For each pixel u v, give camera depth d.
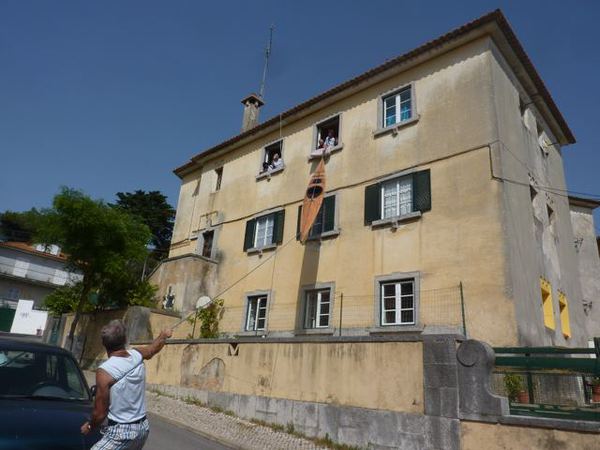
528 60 14.27
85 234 17.23
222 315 17.78
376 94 15.87
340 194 15.46
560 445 6.18
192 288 18.28
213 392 11.86
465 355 7.44
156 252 42.03
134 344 15.80
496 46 13.81
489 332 10.66
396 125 14.60
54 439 4.27
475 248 11.59
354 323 13.36
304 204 15.38
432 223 12.66
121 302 18.95
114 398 3.82
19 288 41.16
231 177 20.80
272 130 19.42
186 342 13.47
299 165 17.61
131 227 18.55
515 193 12.51
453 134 13.19
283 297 15.82
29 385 5.30
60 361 5.87
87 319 19.98
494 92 12.85
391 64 15.18
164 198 45.41
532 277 12.16
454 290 11.57
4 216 53.91
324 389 9.30
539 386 7.83
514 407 7.05
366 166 15.10
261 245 17.86
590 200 19.66
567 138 18.14
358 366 8.89
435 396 7.60
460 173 12.60
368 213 14.30
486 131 12.53
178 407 11.77
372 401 8.45
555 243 15.16
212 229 20.44
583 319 16.16
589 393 8.47
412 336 8.23
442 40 13.99
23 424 4.37
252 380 10.89
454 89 13.69
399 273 12.84
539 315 11.95
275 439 9.06
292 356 10.17
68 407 5.06
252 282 17.31
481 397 7.08
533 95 15.67
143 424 3.91
